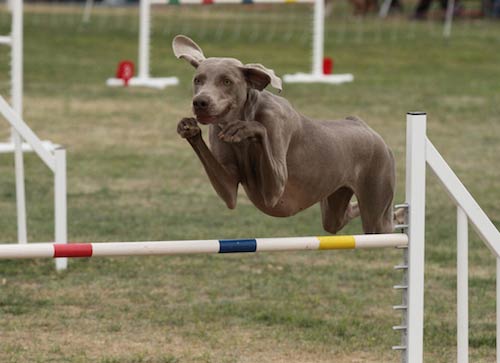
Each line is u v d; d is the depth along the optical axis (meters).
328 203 8.51
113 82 28.72
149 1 28.28
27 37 37.84
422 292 8.04
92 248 7.42
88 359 9.82
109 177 18.28
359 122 8.20
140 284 12.38
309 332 10.77
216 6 52.22
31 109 24.80
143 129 22.81
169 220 15.39
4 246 7.30
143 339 10.48
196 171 18.97
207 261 13.47
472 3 53.19
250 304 11.65
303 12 50.94
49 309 11.38
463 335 8.05
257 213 16.05
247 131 6.87
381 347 10.36
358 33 41.81
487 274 13.03
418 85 29.78
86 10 46.94
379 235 7.96
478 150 21.20
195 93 7.07
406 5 53.47
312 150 7.63
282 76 30.83
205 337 10.56
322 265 13.40
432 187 18.23
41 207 16.00
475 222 7.99
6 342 10.29
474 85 30.06
